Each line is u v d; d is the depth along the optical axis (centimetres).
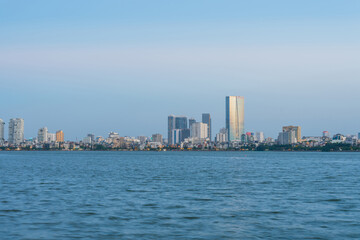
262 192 6050
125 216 4000
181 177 9150
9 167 14075
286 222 3728
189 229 3447
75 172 11044
